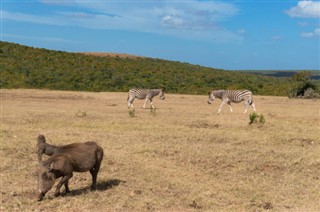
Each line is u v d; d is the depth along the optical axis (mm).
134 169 9633
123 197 7652
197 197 7801
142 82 46750
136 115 19297
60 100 27703
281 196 8031
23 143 11688
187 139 13078
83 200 7395
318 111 22266
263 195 8102
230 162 10414
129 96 23625
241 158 10781
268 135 13922
